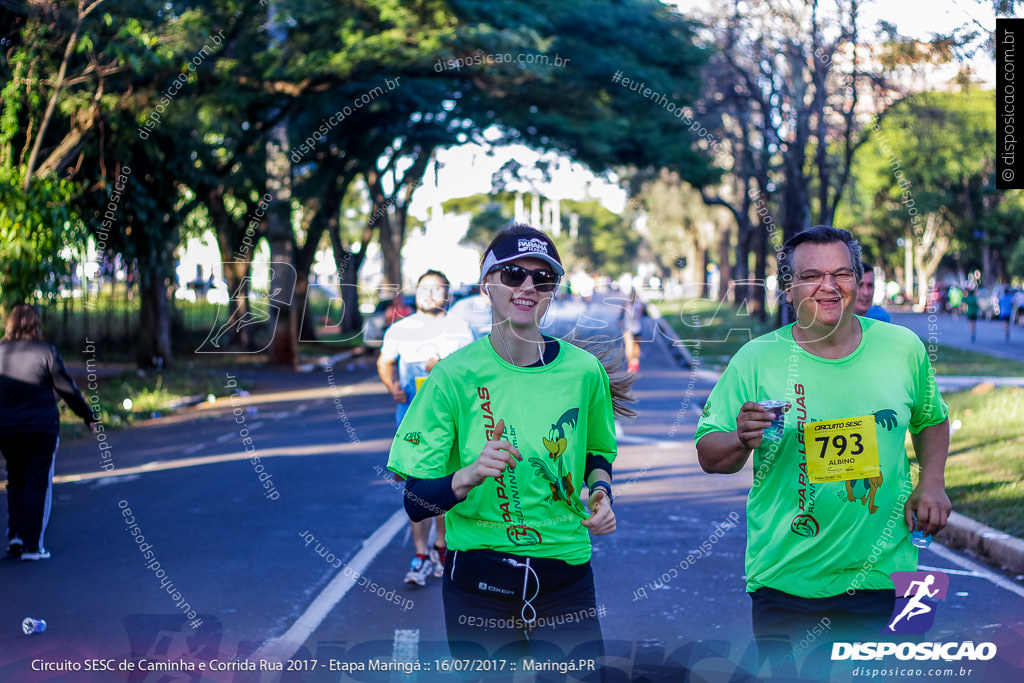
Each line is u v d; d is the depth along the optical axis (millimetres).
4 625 5512
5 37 13977
